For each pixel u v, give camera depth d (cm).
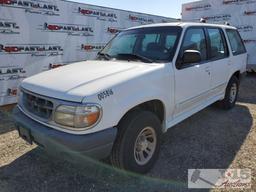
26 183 305
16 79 654
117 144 286
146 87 306
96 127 256
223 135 441
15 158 364
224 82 521
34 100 291
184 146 399
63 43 754
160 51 372
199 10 1227
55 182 307
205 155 370
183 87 374
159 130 333
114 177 315
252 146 398
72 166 341
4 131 465
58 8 725
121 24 934
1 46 614
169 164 346
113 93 269
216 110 579
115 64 347
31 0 657
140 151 314
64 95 261
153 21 1077
